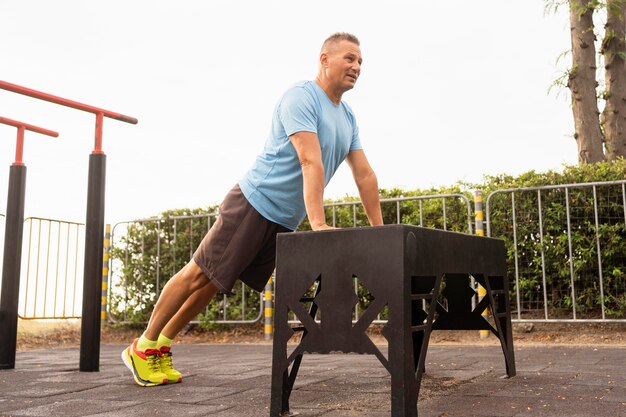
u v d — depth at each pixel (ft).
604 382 8.11
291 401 7.19
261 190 8.29
